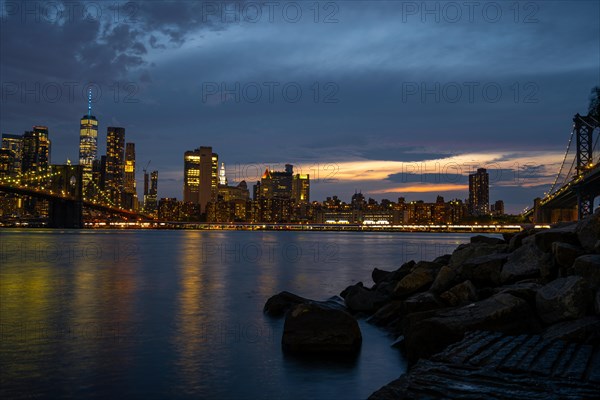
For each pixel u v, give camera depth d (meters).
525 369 9.54
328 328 15.16
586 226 16.20
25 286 31.95
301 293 29.97
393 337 16.86
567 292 12.93
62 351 14.89
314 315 15.37
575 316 12.70
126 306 23.91
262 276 40.69
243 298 27.17
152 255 71.81
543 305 13.43
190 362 13.88
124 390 11.58
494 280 17.81
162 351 15.00
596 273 13.73
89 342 16.09
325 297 28.42
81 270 44.81
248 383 12.13
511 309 13.02
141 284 33.75
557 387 8.62
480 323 12.84
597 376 9.05
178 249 93.56
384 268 50.53
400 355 14.65
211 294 28.81
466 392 8.43
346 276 41.34
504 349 11.00
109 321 19.84
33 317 20.61
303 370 13.20
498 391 8.44
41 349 15.09
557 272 16.22
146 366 13.45
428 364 10.12
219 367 13.42
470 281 17.53
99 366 13.38
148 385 11.94
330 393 11.52
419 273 19.97
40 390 11.50
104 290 30.19
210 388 11.79
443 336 12.81
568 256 15.48
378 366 13.57
